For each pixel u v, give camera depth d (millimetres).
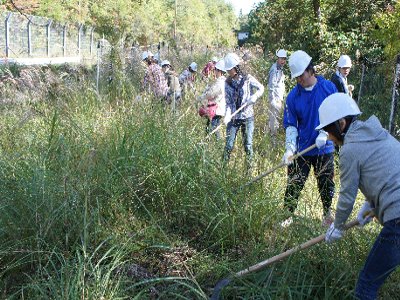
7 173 4375
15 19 19188
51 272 3703
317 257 3863
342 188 3223
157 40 31984
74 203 4086
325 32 13867
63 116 6152
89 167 4414
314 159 4727
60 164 4500
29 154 4836
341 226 3383
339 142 3334
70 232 3992
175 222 4715
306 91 4645
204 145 5008
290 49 15094
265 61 13352
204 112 6637
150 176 4801
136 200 4742
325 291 3523
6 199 4008
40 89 7461
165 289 3773
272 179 4879
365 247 3965
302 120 4730
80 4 28562
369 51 12477
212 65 10445
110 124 5727
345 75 7262
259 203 4379
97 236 4125
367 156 3080
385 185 3057
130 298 3461
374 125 3137
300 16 16188
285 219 4367
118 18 30875
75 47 24719
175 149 5020
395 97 7113
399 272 3889
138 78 8438
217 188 4574
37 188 3994
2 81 7848
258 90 6207
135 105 6203
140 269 3988
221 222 4371
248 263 3945
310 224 4129
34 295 3443
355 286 3424
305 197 4879
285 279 3500
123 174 4676
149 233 4332
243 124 6301
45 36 21672
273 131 6176
